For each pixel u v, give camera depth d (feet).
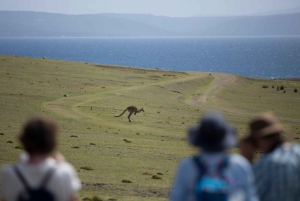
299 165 38.50
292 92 601.62
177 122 345.31
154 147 224.94
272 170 38.45
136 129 294.87
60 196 31.83
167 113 386.73
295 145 39.88
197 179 32.22
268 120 40.24
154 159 189.78
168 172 161.89
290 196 38.22
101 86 506.48
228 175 32.17
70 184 32.30
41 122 32.89
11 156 166.91
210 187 31.71
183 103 459.32
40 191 31.45
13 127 252.21
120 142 231.71
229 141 33.35
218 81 641.81
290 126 371.76
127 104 411.75
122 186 128.88
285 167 38.11
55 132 33.37
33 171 31.83
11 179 31.94
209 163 32.65
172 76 647.15
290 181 37.91
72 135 240.94
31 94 410.72
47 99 396.57
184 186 32.71
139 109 359.46
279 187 38.04
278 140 40.06
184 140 262.47
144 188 128.26
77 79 536.01
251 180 32.99
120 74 615.98
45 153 32.73
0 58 635.66
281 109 470.80
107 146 214.07
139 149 214.28
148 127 310.24
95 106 383.86
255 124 40.37
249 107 473.26
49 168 31.96
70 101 397.80
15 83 463.01
